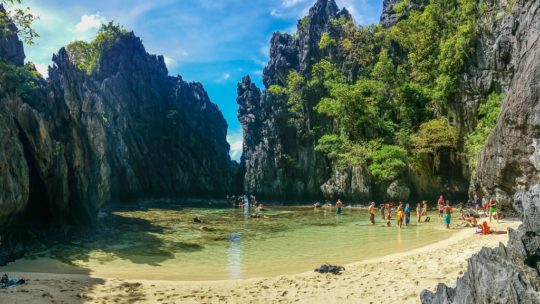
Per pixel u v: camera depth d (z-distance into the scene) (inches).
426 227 1457.9
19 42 1823.3
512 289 278.5
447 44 2390.5
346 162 2618.1
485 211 1546.5
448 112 2383.1
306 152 2979.8
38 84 1482.5
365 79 2832.2
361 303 579.5
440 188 2308.1
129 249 1140.5
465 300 308.2
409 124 2551.7
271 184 3083.2
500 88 2132.1
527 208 331.0
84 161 1488.7
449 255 836.0
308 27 3395.7
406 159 2364.7
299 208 2637.8
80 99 1503.4
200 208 2615.7
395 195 2340.1
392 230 1425.9
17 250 1018.7
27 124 1205.7
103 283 747.4
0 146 992.2
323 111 2810.0
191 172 3499.0
